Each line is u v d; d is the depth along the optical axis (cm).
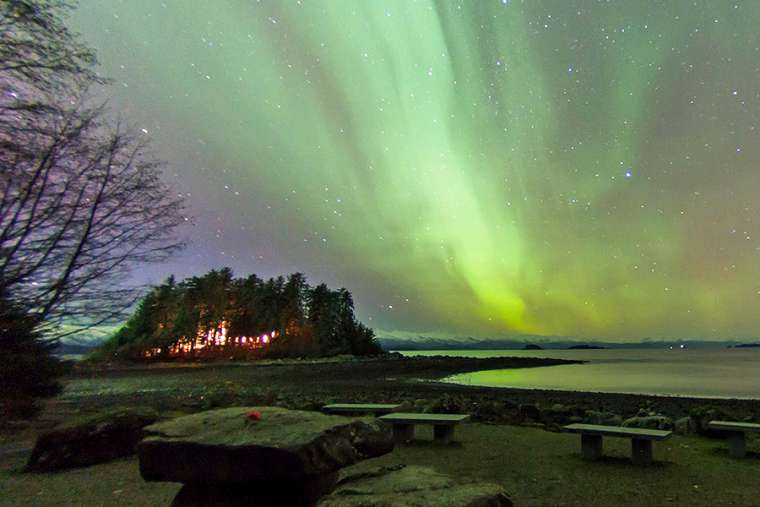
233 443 322
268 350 7394
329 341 8175
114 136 683
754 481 515
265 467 312
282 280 8338
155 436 351
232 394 1767
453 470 569
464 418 747
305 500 328
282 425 361
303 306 8450
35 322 654
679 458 642
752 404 1588
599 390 2391
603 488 487
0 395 824
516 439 786
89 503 445
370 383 2938
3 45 559
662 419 884
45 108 612
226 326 7450
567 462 613
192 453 327
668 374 4147
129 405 1318
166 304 5331
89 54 628
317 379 3497
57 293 642
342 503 237
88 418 666
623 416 1205
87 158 658
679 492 471
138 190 695
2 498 464
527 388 2545
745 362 7194
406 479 275
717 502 439
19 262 610
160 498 461
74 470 581
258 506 329
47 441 601
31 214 613
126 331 5059
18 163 597
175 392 1956
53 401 1491
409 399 1573
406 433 768
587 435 635
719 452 689
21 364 809
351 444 367
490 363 7406
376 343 9081
